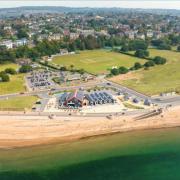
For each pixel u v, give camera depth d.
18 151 152.75
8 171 131.38
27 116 192.12
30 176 127.12
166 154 147.12
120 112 198.12
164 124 185.50
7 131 173.25
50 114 194.88
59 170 132.38
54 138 167.25
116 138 167.38
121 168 134.50
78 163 138.62
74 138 167.75
